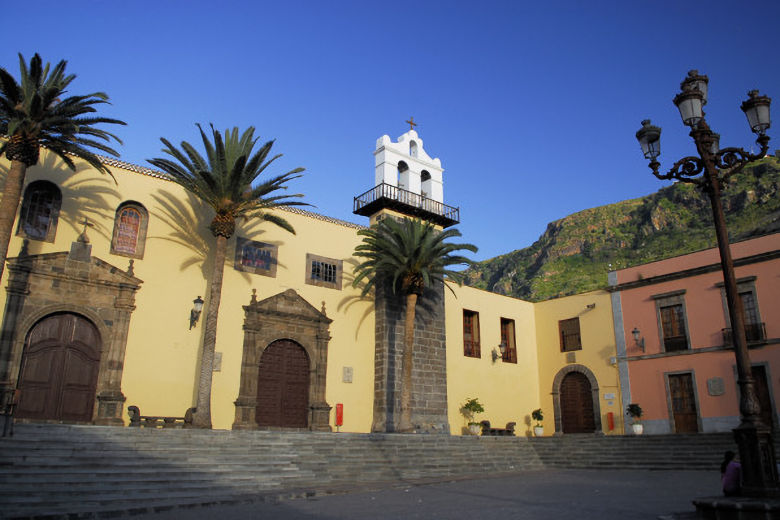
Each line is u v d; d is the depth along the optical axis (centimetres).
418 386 2712
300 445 1758
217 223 2098
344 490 1417
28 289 1883
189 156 2102
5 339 1802
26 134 1705
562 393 3259
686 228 8669
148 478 1280
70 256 1984
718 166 997
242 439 1666
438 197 3209
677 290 2808
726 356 2581
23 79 1769
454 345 3056
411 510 1076
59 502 1086
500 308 3350
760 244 2570
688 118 992
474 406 2898
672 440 2291
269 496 1264
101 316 2009
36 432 1377
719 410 2559
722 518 802
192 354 2173
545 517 955
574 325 3275
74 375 1930
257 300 2392
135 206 2200
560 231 11331
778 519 756
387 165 3036
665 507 1062
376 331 2722
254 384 2280
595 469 2131
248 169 2091
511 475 1897
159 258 2189
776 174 7662
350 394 2566
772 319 2473
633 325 2962
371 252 2656
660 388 2786
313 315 2528
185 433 1580
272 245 2503
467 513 1022
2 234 1623
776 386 2411
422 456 1980
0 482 1122
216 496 1261
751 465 855
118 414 1941
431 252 2542
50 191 2028
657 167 1056
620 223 10375
